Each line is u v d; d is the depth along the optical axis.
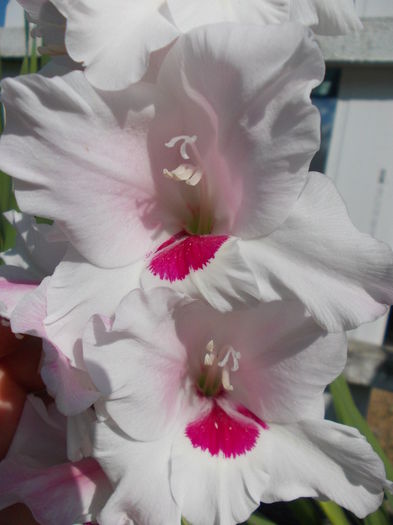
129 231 0.12
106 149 0.11
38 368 0.14
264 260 0.10
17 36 0.37
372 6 0.33
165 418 0.12
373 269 0.10
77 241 0.11
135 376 0.11
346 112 0.36
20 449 0.14
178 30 0.10
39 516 0.12
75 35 0.09
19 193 0.10
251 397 0.13
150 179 0.12
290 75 0.09
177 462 0.12
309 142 0.09
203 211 0.13
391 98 0.35
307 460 0.12
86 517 0.12
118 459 0.11
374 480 0.11
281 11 0.10
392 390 0.34
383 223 0.37
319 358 0.12
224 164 0.11
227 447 0.12
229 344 0.13
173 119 0.11
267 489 0.12
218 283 0.11
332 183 0.10
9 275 0.14
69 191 0.11
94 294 0.11
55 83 0.10
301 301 0.10
